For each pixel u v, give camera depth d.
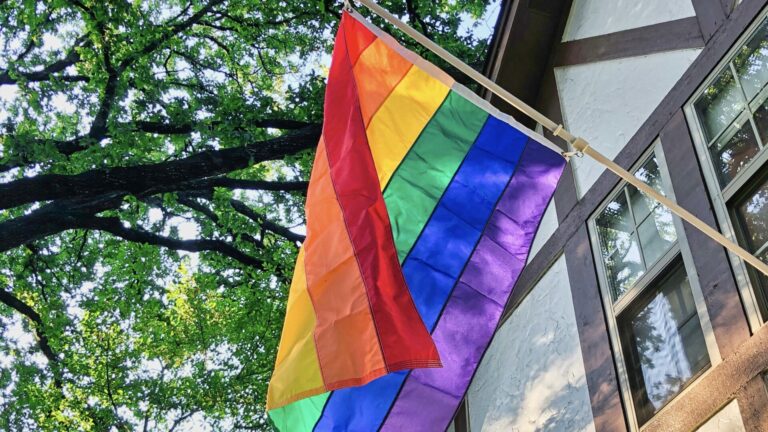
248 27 14.27
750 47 5.17
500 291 4.54
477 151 4.70
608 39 7.12
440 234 4.56
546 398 6.25
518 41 8.09
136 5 13.21
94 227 12.50
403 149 4.63
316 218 4.29
